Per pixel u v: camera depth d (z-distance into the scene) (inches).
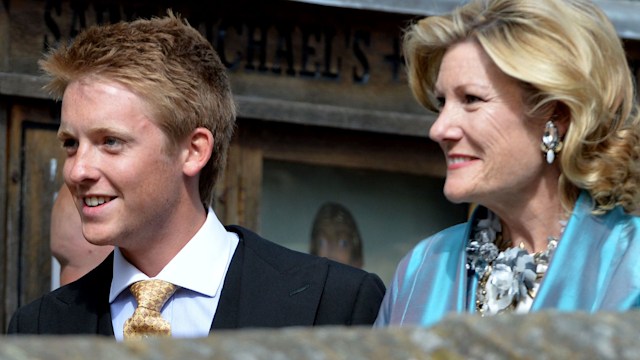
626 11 417.4
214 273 243.4
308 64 407.2
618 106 208.8
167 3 394.3
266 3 402.9
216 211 399.9
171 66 239.3
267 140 406.9
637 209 209.3
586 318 120.9
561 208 212.8
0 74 375.6
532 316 121.2
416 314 217.6
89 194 234.5
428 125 417.1
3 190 378.9
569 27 206.5
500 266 211.5
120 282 241.9
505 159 209.3
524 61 204.8
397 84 415.8
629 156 208.5
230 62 399.2
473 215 223.5
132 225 235.9
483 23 210.5
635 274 199.8
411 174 422.6
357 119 409.4
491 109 209.0
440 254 223.3
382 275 418.3
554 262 205.6
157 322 236.8
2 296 376.8
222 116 248.7
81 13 385.7
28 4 381.4
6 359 109.0
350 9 411.2
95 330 242.1
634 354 117.3
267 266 247.0
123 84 235.3
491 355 116.7
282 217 408.5
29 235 380.2
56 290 249.9
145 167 235.3
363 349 115.7
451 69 211.9
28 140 382.3
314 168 412.8
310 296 244.5
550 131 209.2
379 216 418.9
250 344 114.0
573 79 204.2
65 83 239.6
